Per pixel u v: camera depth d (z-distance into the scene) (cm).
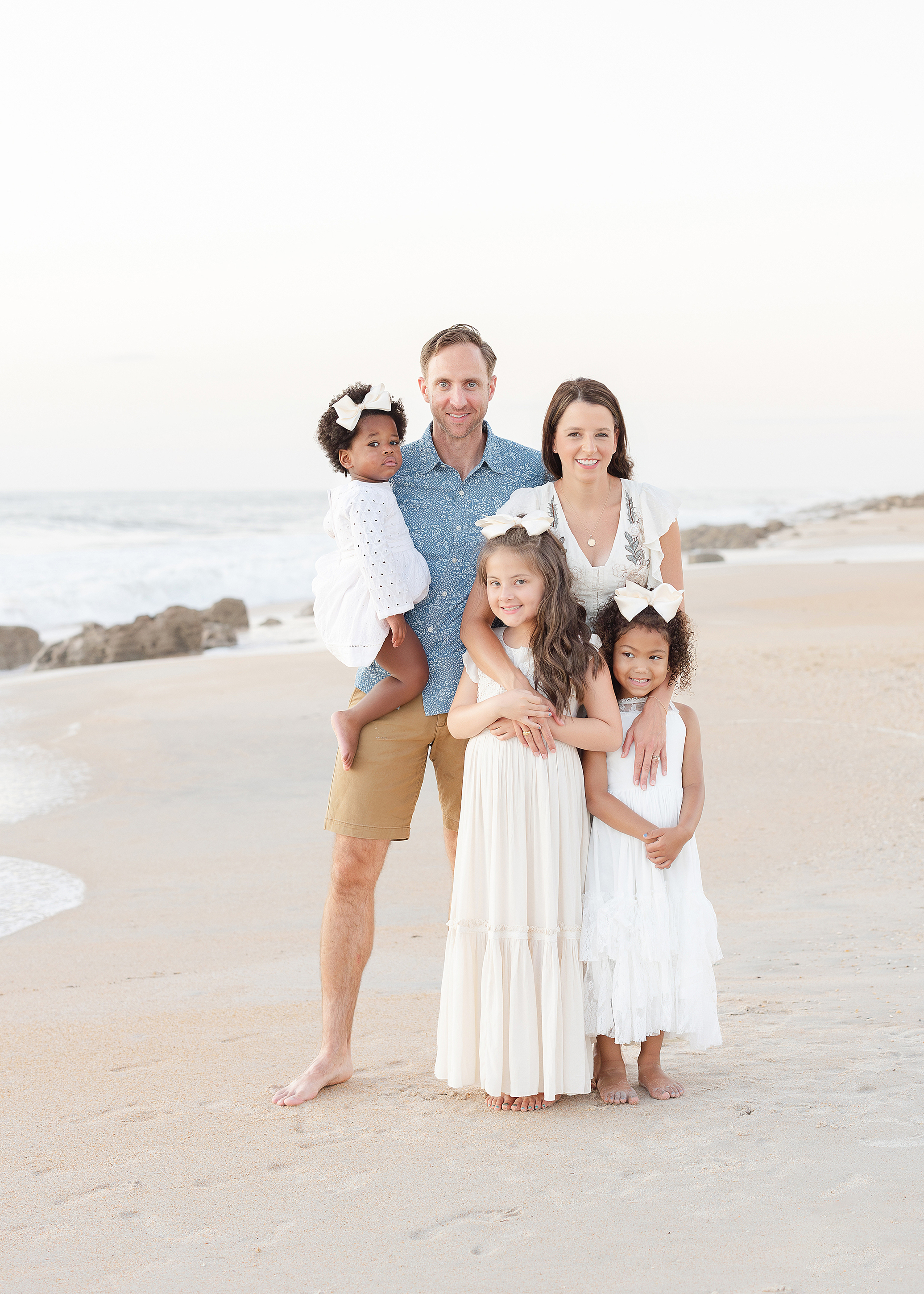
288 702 1323
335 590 385
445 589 383
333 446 384
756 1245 239
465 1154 298
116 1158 309
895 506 6725
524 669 338
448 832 399
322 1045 365
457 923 336
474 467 389
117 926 609
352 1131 320
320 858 738
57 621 2708
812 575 2614
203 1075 374
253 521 5703
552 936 324
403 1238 255
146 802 912
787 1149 286
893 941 495
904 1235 238
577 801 332
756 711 1101
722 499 9731
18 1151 316
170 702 1369
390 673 378
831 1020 394
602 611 351
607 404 349
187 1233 264
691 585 2450
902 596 2119
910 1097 314
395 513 379
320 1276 241
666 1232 248
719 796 819
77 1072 381
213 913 627
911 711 1051
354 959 371
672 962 328
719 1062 361
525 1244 248
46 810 898
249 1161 303
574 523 361
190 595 2995
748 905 582
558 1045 323
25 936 593
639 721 340
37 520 5303
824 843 693
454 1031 335
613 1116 319
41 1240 264
